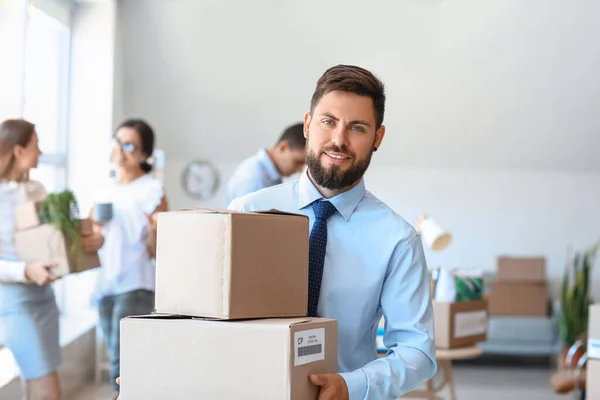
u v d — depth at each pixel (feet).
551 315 23.16
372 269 5.74
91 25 19.27
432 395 13.16
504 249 24.39
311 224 5.90
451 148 23.48
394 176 24.31
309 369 4.81
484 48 20.34
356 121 5.48
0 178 10.80
